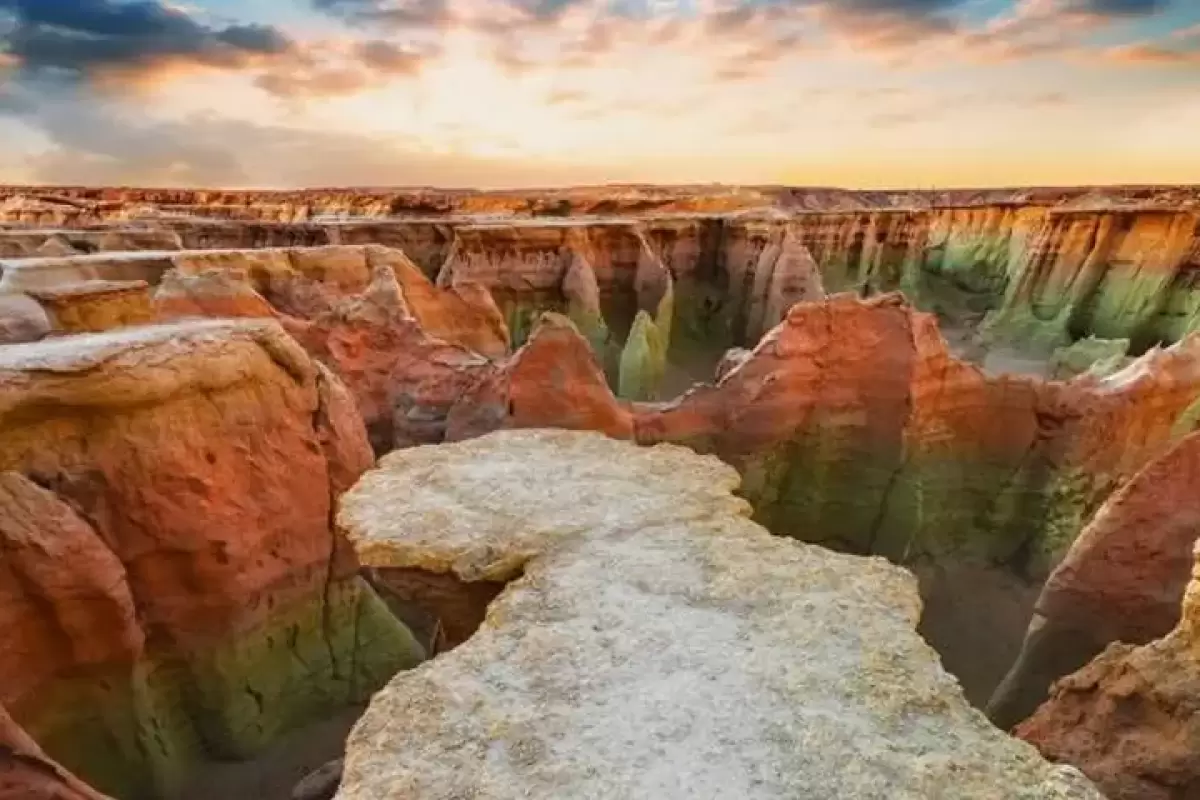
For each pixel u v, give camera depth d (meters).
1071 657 12.88
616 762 6.45
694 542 9.84
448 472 11.89
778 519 20.61
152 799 12.37
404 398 22.58
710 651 7.79
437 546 9.61
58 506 11.41
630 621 8.23
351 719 15.02
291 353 15.34
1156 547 11.97
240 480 13.81
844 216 64.44
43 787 8.87
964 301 64.12
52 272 25.23
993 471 20.84
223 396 13.84
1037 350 47.94
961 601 19.77
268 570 14.12
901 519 19.75
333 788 11.88
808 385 20.03
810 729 6.82
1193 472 11.92
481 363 22.44
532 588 8.82
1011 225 64.81
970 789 6.23
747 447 19.84
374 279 24.23
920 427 19.81
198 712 13.34
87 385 11.92
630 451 12.85
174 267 28.20
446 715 6.98
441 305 30.42
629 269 45.06
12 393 11.19
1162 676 8.93
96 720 11.93
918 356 19.48
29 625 11.12
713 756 6.52
